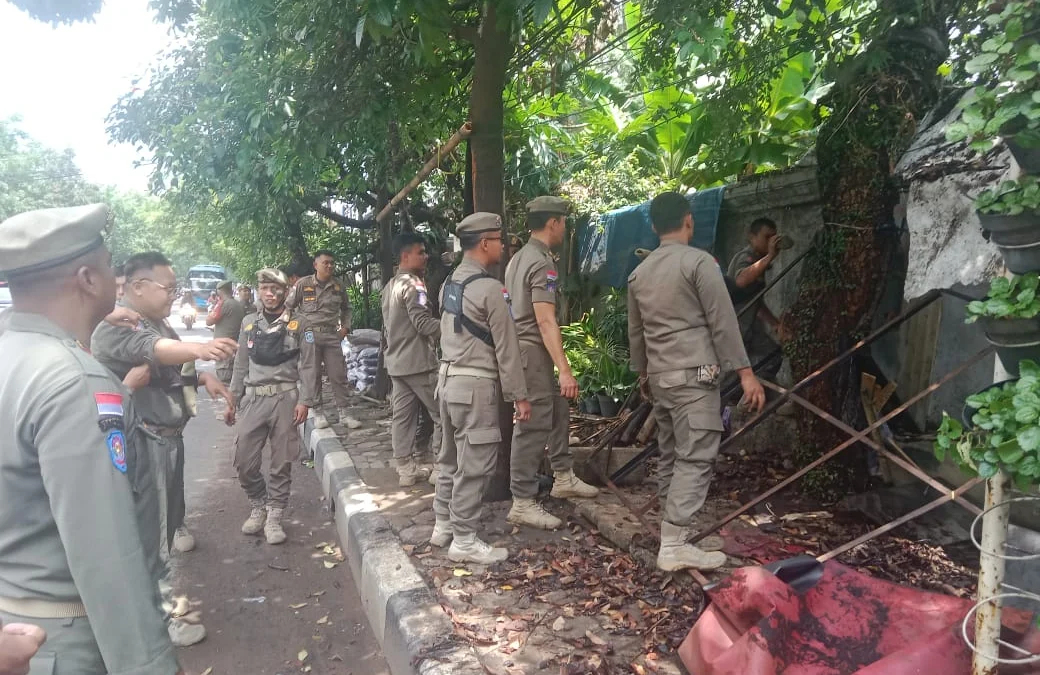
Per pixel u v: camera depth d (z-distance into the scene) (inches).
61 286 62.1
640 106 365.7
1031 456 63.7
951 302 151.4
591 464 178.5
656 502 157.9
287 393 185.3
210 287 1472.7
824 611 97.8
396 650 118.9
